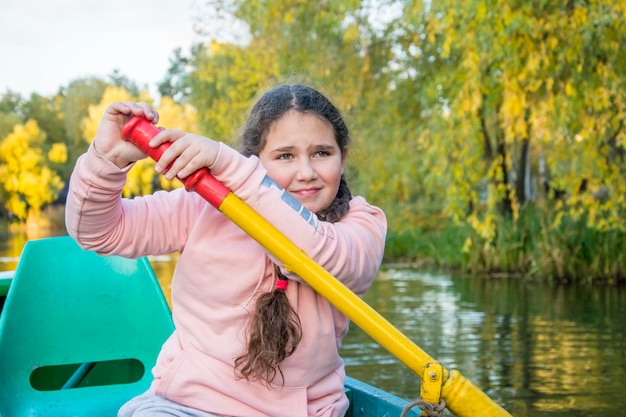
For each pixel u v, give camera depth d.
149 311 2.17
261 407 1.49
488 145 10.95
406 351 1.39
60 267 2.15
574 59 7.02
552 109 6.98
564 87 7.49
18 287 2.09
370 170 12.17
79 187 1.43
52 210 39.97
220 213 1.54
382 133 12.04
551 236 10.02
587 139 7.59
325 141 1.56
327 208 1.59
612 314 7.29
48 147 39.94
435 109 8.94
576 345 5.90
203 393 1.49
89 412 1.92
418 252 13.12
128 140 1.42
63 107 44.97
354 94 10.95
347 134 1.66
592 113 7.56
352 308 1.39
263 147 1.57
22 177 37.66
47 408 1.94
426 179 9.09
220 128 12.68
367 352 5.79
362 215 1.62
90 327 2.12
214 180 1.41
